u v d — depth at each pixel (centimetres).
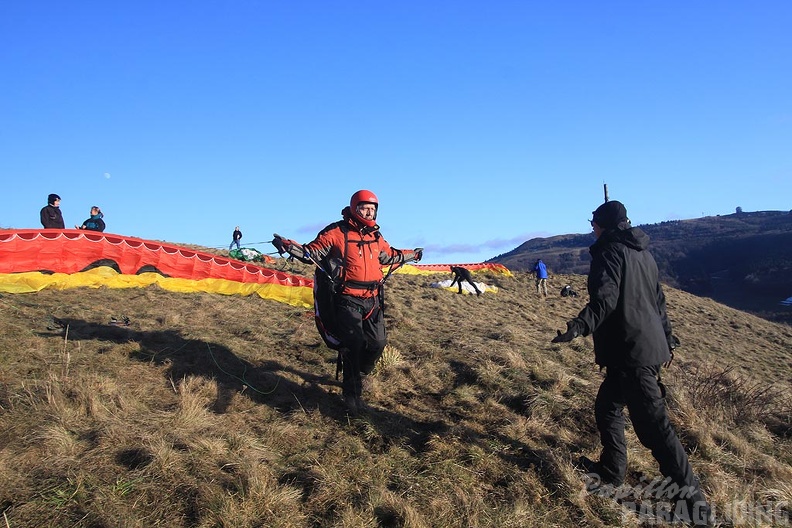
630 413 376
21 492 321
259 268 1164
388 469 395
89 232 980
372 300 482
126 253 1012
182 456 369
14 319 643
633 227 388
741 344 1941
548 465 416
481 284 1950
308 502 347
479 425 488
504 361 646
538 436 473
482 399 550
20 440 370
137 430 395
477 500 366
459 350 701
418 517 337
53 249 922
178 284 1039
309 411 475
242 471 361
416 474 391
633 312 371
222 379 518
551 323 1368
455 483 385
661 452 367
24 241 889
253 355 608
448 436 448
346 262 466
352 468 387
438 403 539
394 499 353
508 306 1652
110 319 707
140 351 566
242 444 397
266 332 728
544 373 618
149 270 1025
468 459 420
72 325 640
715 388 589
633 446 465
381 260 500
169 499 331
